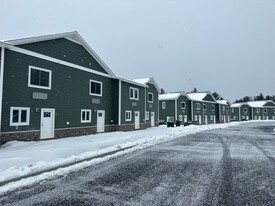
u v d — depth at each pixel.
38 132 15.59
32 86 15.29
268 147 13.45
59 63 17.75
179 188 5.96
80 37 19.72
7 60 13.70
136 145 13.85
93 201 5.08
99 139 16.59
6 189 5.80
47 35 16.36
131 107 28.11
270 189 5.88
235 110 78.44
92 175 7.14
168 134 21.30
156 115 36.19
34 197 5.30
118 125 24.98
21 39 14.45
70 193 5.57
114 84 25.39
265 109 84.56
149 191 5.73
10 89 13.79
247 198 5.25
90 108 21.41
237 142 15.91
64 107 18.11
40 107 15.85
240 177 6.98
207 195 5.45
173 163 8.90
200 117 52.84
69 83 18.78
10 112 13.71
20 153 10.38
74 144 13.59
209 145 14.29
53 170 7.63
